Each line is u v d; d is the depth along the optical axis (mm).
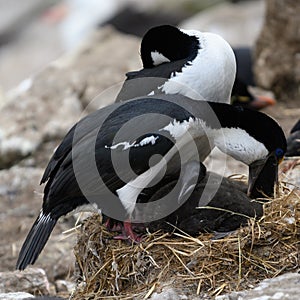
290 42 17625
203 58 10891
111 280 10055
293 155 12875
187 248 9945
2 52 30469
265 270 9656
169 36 11336
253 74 18594
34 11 33062
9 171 16094
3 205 15133
